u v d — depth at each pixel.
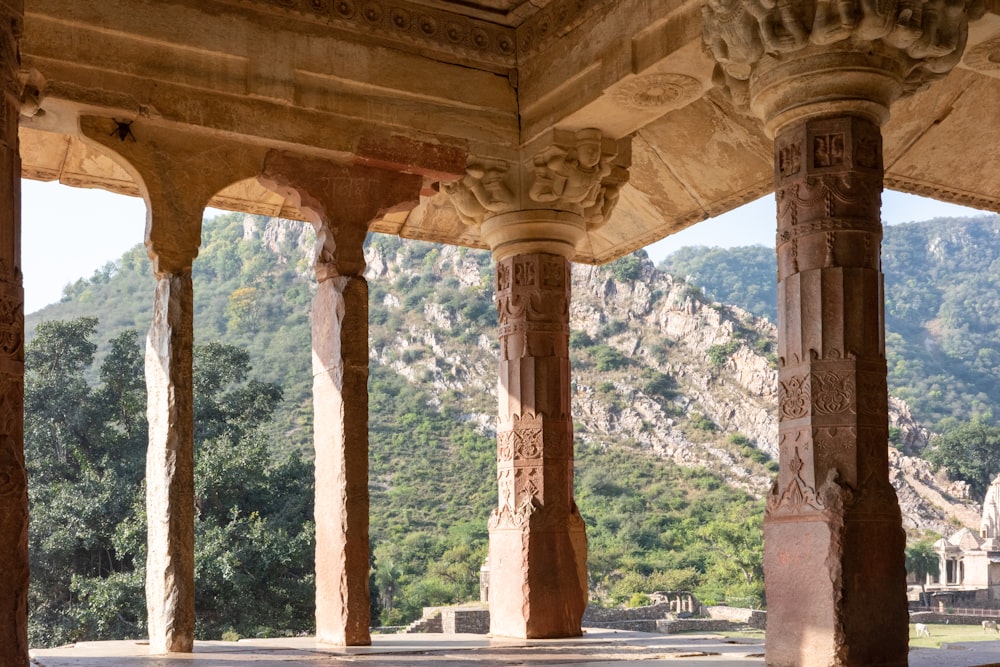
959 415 151.38
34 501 37.41
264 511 37.66
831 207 8.10
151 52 9.92
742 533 81.31
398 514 92.62
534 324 11.97
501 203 11.84
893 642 7.66
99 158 12.17
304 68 10.60
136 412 41.31
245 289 133.62
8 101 5.61
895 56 8.12
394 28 11.15
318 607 10.80
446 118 11.40
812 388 7.95
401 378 121.75
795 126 8.34
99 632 33.19
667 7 9.62
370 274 141.38
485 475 100.88
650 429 116.06
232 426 42.16
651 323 132.38
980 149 13.00
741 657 8.96
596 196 11.94
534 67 11.62
